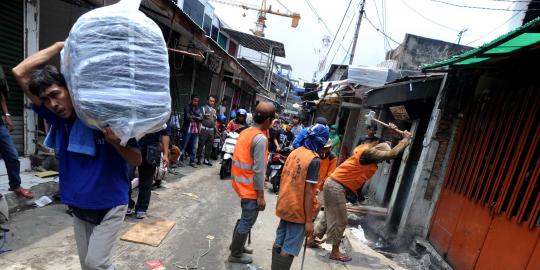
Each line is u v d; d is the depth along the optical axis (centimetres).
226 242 409
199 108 873
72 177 201
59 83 180
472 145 470
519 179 355
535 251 309
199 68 1083
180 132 832
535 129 357
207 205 543
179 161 838
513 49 346
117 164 206
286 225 312
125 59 166
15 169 382
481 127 460
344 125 1403
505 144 402
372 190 880
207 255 367
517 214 345
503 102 421
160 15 589
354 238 536
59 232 356
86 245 217
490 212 392
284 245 305
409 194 562
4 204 338
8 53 442
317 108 1689
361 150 409
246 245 410
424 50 1237
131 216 437
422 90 548
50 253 312
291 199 299
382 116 920
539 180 333
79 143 188
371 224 654
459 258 438
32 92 188
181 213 484
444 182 524
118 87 166
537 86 366
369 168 414
